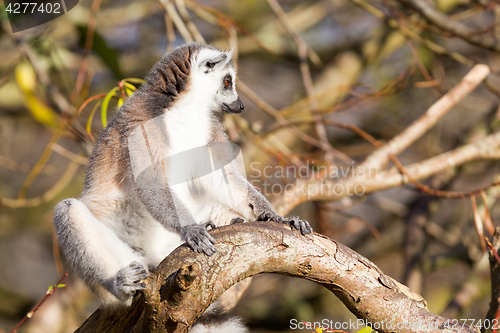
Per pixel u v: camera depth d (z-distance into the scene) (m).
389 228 17.59
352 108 12.43
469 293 11.68
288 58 16.94
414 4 11.69
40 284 19.53
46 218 16.95
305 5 17.98
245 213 7.50
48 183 17.94
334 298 15.40
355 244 16.30
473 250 13.18
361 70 16.14
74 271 6.87
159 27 16.91
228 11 17.97
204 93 8.06
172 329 5.27
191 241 5.45
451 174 13.47
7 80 12.76
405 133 10.50
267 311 15.16
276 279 16.84
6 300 14.86
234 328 7.15
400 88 11.63
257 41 11.58
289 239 5.46
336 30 18.22
